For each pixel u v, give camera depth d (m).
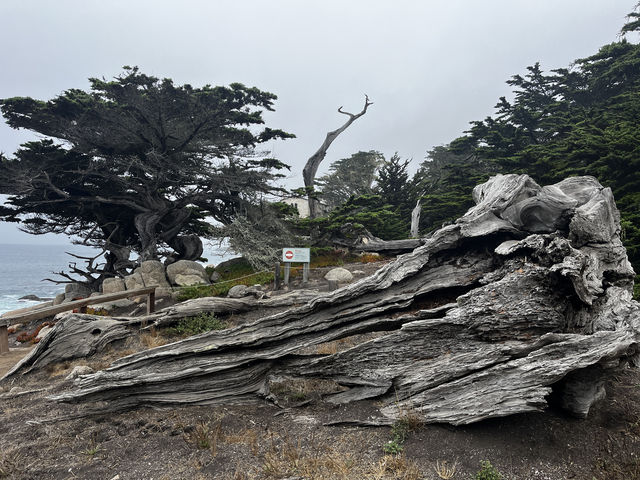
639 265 12.22
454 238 6.91
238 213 23.28
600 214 6.18
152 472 4.92
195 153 24.50
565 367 4.81
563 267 5.32
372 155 44.53
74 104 20.64
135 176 23.83
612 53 27.19
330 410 6.47
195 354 6.96
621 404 6.01
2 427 6.35
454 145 32.28
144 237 23.62
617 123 17.94
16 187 20.84
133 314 15.49
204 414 6.54
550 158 20.27
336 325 6.99
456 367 5.73
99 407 6.72
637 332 4.95
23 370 9.58
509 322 5.70
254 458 5.16
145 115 20.72
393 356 6.41
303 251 17.31
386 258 21.94
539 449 5.09
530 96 35.53
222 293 17.41
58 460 5.25
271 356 6.98
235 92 22.12
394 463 4.89
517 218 6.74
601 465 4.82
